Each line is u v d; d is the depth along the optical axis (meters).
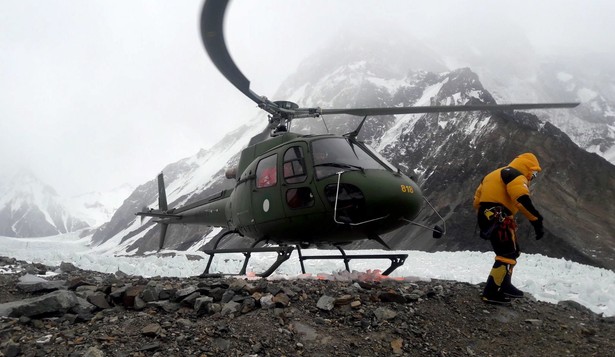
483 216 5.43
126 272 10.21
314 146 6.99
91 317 4.94
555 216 96.38
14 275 6.92
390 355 4.23
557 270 11.34
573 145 129.50
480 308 5.31
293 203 6.98
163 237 12.60
